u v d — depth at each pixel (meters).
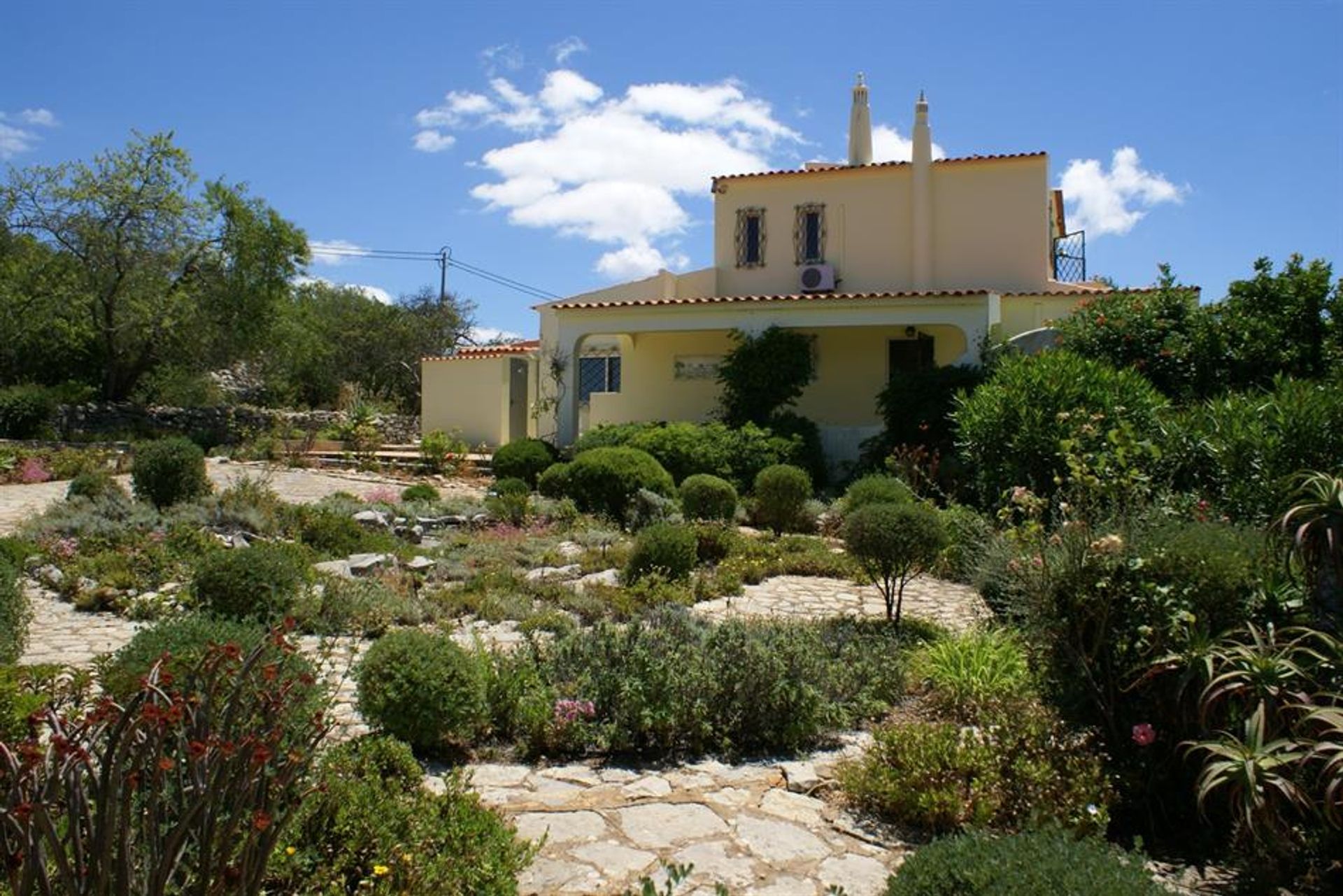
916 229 21.62
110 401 24.88
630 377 22.38
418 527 13.45
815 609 9.64
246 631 5.21
